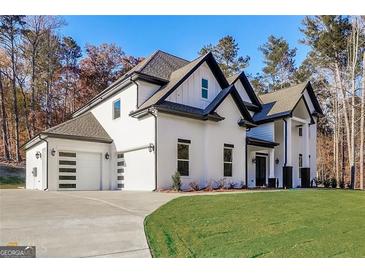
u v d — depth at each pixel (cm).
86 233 616
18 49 3647
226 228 655
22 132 3712
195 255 514
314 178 2358
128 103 1709
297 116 2338
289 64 4606
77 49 4116
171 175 1496
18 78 3697
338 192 1377
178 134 1545
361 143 2919
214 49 4519
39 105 3759
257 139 2064
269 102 2384
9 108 3678
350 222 727
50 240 570
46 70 3809
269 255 512
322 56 3188
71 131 1761
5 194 1312
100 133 1864
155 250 530
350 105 3036
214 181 1647
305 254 516
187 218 736
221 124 1727
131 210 855
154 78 1666
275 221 720
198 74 1750
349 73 3095
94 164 1784
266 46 4700
